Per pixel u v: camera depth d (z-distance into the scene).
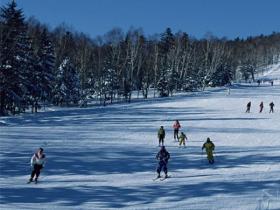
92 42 110.25
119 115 51.44
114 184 18.84
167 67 96.25
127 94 85.31
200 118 48.56
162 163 20.11
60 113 54.72
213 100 70.38
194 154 27.22
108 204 15.63
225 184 18.61
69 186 18.27
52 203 15.55
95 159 24.53
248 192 17.03
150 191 17.61
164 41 108.50
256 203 15.30
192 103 66.62
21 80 54.84
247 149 29.50
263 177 19.94
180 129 39.75
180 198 16.42
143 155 26.38
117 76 83.25
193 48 124.38
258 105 64.12
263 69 190.25
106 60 87.88
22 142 29.03
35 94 58.66
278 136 36.47
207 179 19.86
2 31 52.78
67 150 26.94
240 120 47.38
